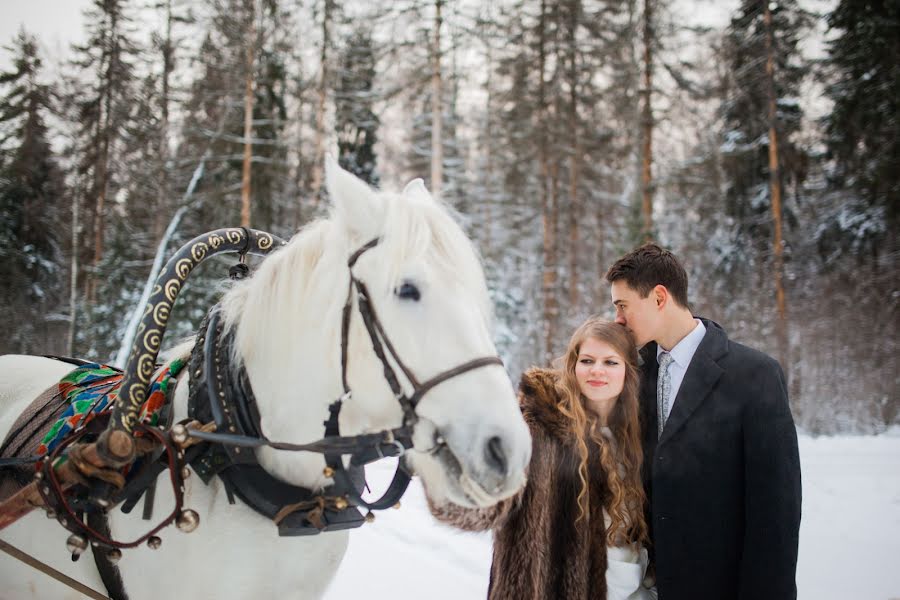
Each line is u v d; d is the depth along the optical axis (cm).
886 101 1441
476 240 1919
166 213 1741
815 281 1750
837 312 1666
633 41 1569
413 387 142
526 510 183
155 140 1878
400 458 177
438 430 143
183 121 1669
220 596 160
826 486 646
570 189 2073
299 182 1797
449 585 373
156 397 181
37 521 187
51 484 159
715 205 1914
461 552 427
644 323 198
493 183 2422
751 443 174
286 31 1559
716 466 179
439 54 1376
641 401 207
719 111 1695
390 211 153
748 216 1798
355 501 164
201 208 1578
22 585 190
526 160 1836
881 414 1457
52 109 2023
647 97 1559
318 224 176
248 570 161
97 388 212
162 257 1146
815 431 1316
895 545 450
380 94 1488
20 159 2122
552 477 185
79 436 178
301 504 160
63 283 2325
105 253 1861
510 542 183
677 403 185
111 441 149
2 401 243
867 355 1551
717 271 1831
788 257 1567
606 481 189
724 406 180
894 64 1437
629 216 1630
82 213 2161
